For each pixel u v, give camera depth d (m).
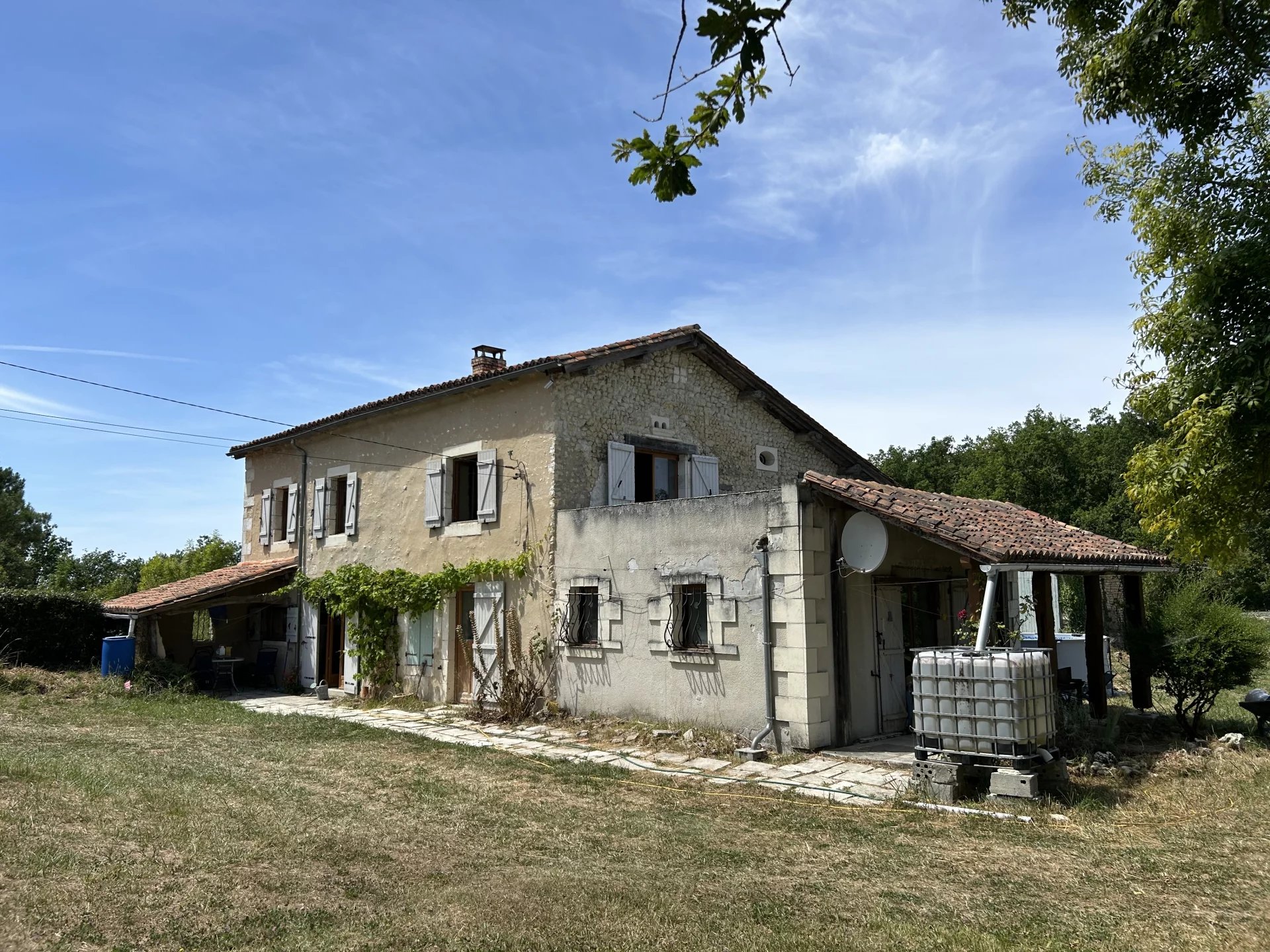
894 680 10.59
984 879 5.37
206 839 5.86
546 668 11.93
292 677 16.50
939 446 40.47
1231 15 6.54
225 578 16.58
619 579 11.21
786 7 3.03
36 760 8.34
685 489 13.70
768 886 5.26
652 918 4.64
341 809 6.98
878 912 4.80
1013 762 7.25
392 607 14.52
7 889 4.70
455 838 6.24
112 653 15.27
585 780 8.30
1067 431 35.19
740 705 9.86
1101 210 9.31
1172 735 9.82
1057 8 7.47
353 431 15.83
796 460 15.91
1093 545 10.47
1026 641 12.73
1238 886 5.11
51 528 38.66
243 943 4.19
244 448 18.41
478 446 13.25
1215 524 8.14
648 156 3.63
